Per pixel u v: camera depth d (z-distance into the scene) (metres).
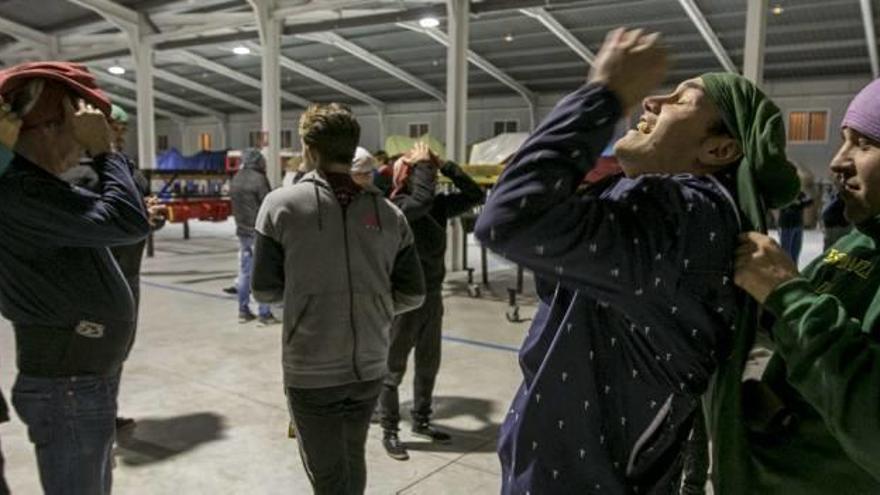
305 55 15.42
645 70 0.87
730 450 0.96
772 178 0.92
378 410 3.55
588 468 0.96
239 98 21.14
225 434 3.30
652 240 0.87
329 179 1.95
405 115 20.83
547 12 11.22
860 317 0.92
